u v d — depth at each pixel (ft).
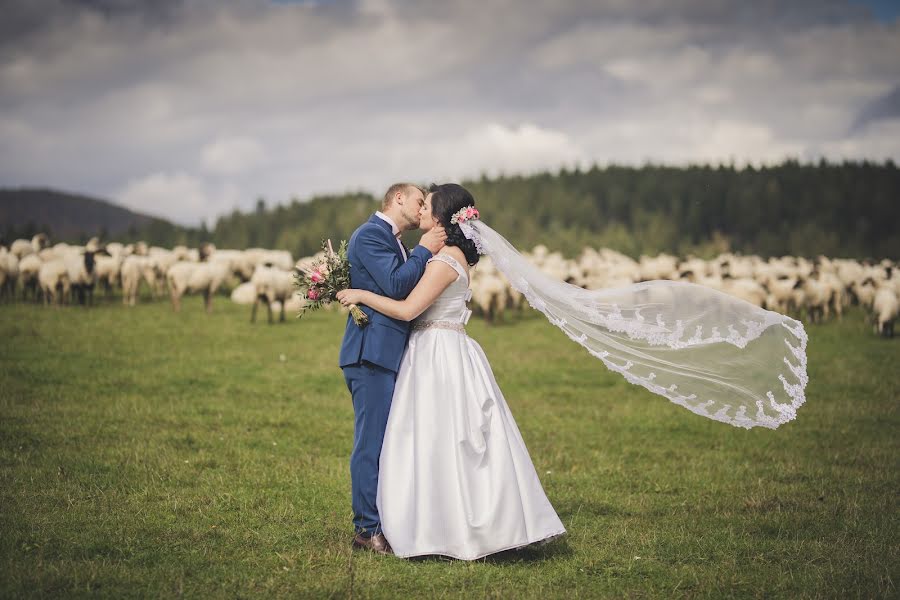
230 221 374.84
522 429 31.58
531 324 71.97
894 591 15.12
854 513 20.62
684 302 17.84
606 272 104.78
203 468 23.72
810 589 15.23
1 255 71.72
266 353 49.65
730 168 346.13
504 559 16.35
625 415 34.60
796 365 17.17
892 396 39.34
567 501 21.74
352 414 32.94
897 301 63.46
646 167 407.85
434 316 17.07
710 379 17.43
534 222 343.26
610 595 14.75
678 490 23.31
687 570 16.21
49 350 45.91
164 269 86.89
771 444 29.71
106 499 19.85
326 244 17.37
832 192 316.19
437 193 17.34
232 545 16.92
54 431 27.40
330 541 17.10
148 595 13.98
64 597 13.82
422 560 15.93
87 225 593.01
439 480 16.02
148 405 32.76
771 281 83.20
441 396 16.40
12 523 17.60
